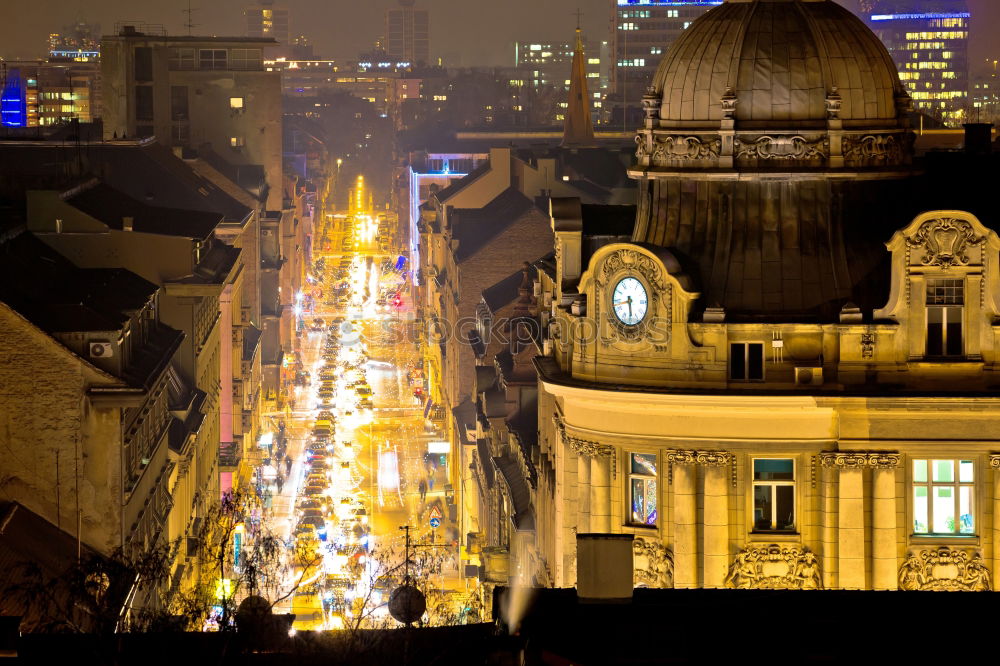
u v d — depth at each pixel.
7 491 126.12
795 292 107.75
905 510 105.00
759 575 105.81
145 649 78.62
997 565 104.75
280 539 159.12
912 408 104.06
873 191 109.88
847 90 109.19
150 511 144.75
